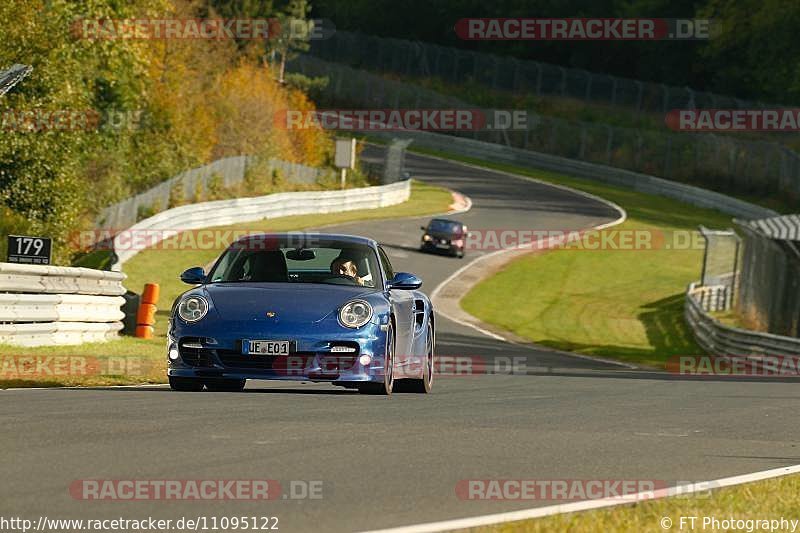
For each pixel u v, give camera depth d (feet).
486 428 119.65
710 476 97.40
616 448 110.63
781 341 334.44
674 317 493.36
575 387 195.52
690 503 82.58
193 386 145.38
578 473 94.32
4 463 85.71
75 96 416.67
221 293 142.20
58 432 102.01
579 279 577.84
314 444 101.09
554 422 129.70
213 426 109.40
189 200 604.08
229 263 151.64
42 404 124.26
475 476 89.61
